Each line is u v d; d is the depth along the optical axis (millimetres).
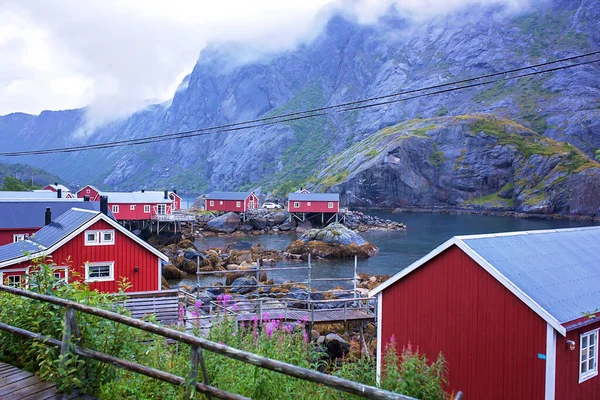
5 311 7547
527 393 13391
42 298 6520
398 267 59250
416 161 151375
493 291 14281
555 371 12969
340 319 22797
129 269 26281
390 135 163625
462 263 15094
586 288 14891
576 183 123750
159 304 21422
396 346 16906
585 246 17797
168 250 65188
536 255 15859
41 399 6000
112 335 6875
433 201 148625
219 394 5195
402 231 95438
